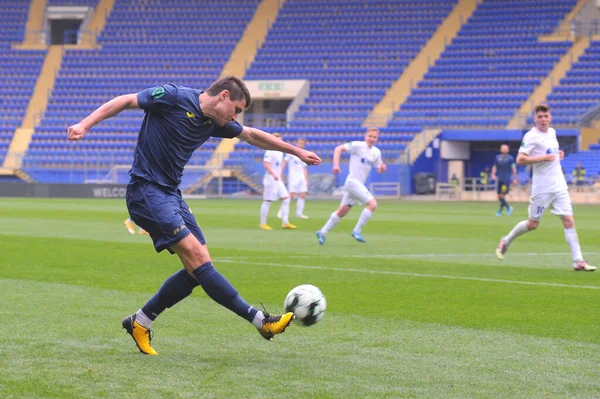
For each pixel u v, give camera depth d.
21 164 100.62
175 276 13.16
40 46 120.25
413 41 111.94
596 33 106.19
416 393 10.94
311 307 13.02
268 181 43.81
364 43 113.50
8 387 11.01
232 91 13.05
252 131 13.72
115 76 115.44
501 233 40.97
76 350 13.39
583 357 13.19
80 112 110.56
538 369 12.36
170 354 13.19
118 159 101.25
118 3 125.25
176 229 12.77
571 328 15.70
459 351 13.60
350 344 14.10
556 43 105.19
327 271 24.58
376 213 60.88
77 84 113.56
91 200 81.94
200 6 123.88
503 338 14.73
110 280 22.02
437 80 105.19
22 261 26.48
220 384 11.29
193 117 13.03
